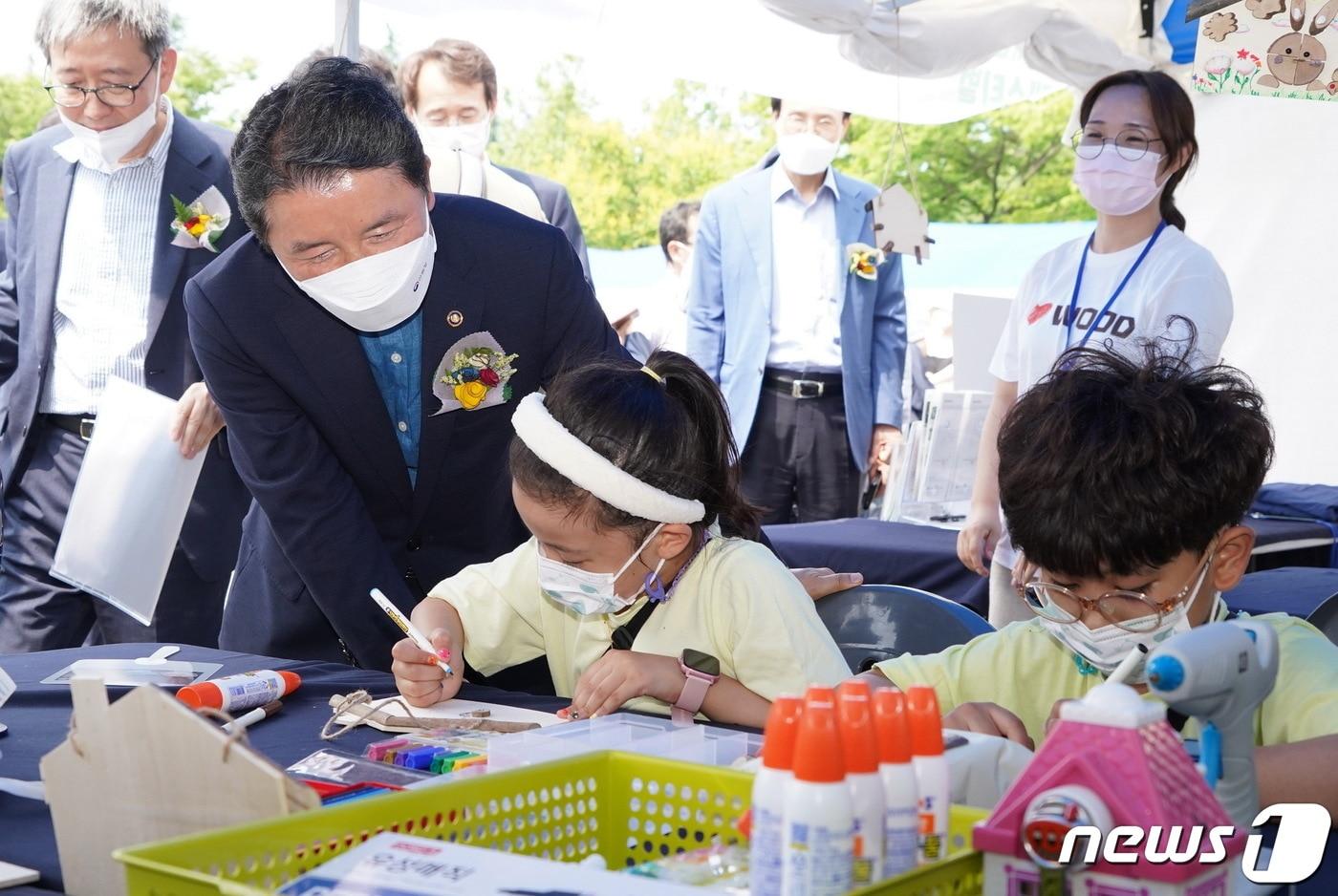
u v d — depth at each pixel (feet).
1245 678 2.95
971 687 5.74
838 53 17.29
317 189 6.40
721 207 17.38
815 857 2.61
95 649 7.44
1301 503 13.97
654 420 5.72
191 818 3.54
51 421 11.72
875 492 17.92
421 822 3.38
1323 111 16.87
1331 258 16.96
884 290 17.56
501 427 7.68
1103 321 10.37
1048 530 4.51
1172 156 10.34
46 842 4.19
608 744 4.41
